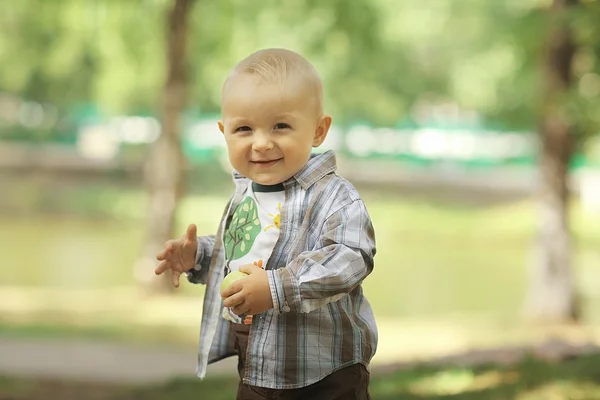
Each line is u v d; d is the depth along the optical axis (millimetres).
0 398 7871
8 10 21266
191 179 32531
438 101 43812
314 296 2410
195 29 17484
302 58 2637
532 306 14586
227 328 2857
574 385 5914
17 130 37500
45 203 30531
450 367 7125
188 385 7578
